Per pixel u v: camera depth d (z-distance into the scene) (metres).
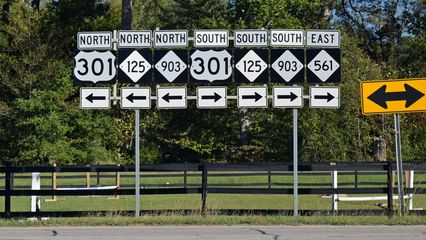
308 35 19.55
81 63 19.56
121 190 19.23
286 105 19.41
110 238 14.84
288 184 26.45
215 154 57.72
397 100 18.47
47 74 48.28
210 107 19.56
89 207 25.03
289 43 19.50
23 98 48.09
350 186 32.16
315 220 17.81
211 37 19.58
